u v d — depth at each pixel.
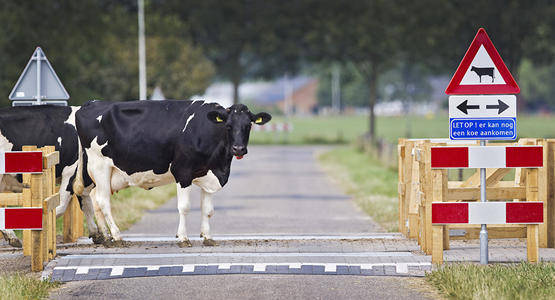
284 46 70.69
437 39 65.38
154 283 11.72
